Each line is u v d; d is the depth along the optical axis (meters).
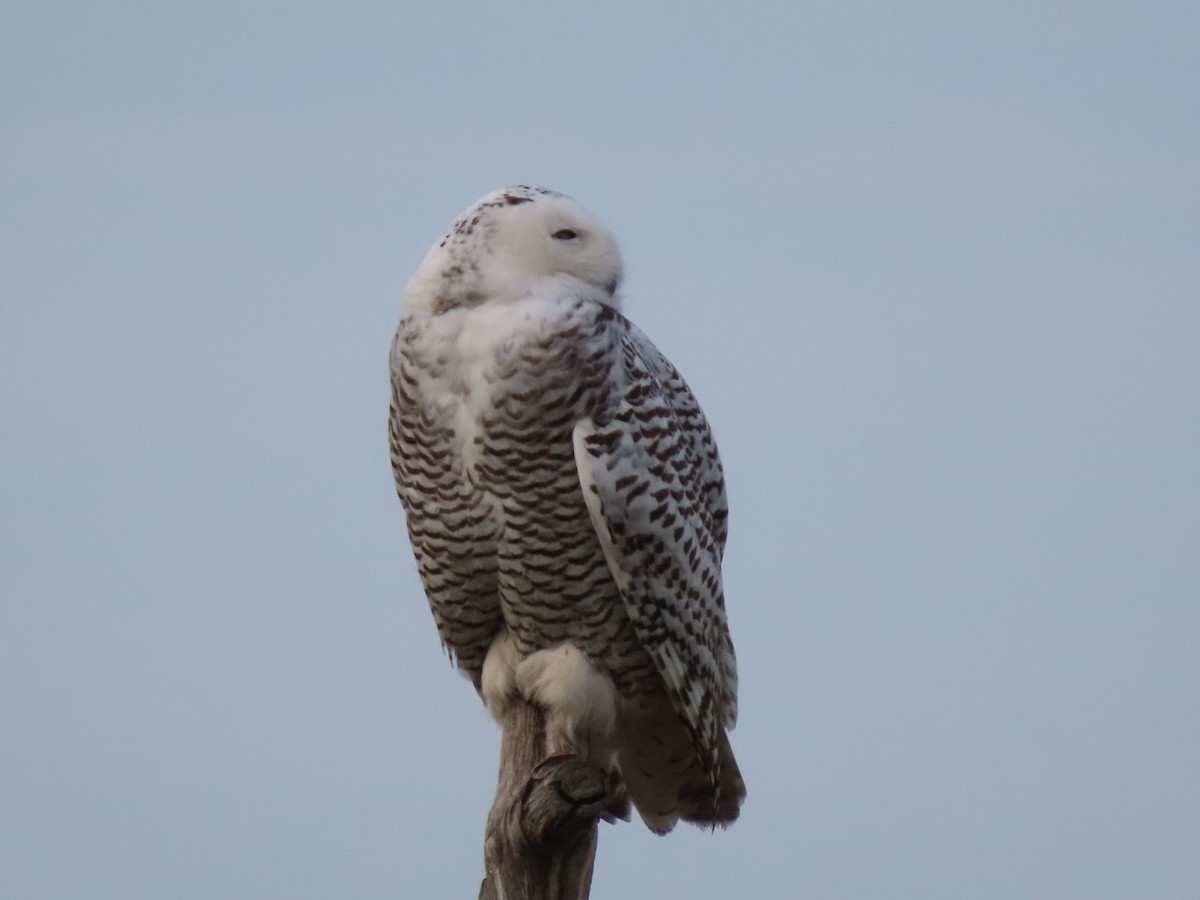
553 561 10.23
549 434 9.86
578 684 10.50
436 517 10.33
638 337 10.51
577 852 9.13
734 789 11.41
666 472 10.27
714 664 10.96
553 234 10.01
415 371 10.00
